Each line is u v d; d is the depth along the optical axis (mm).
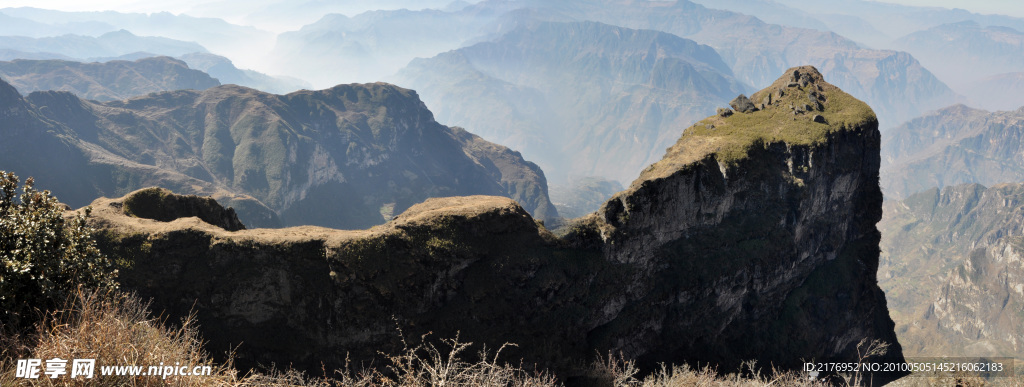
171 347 9914
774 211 46344
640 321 38406
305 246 30578
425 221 33062
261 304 29953
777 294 45844
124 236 29312
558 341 34125
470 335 31828
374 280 30359
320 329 30031
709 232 43781
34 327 11023
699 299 41406
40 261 12359
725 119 52906
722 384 17594
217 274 29781
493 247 34219
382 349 30266
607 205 38906
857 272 51750
